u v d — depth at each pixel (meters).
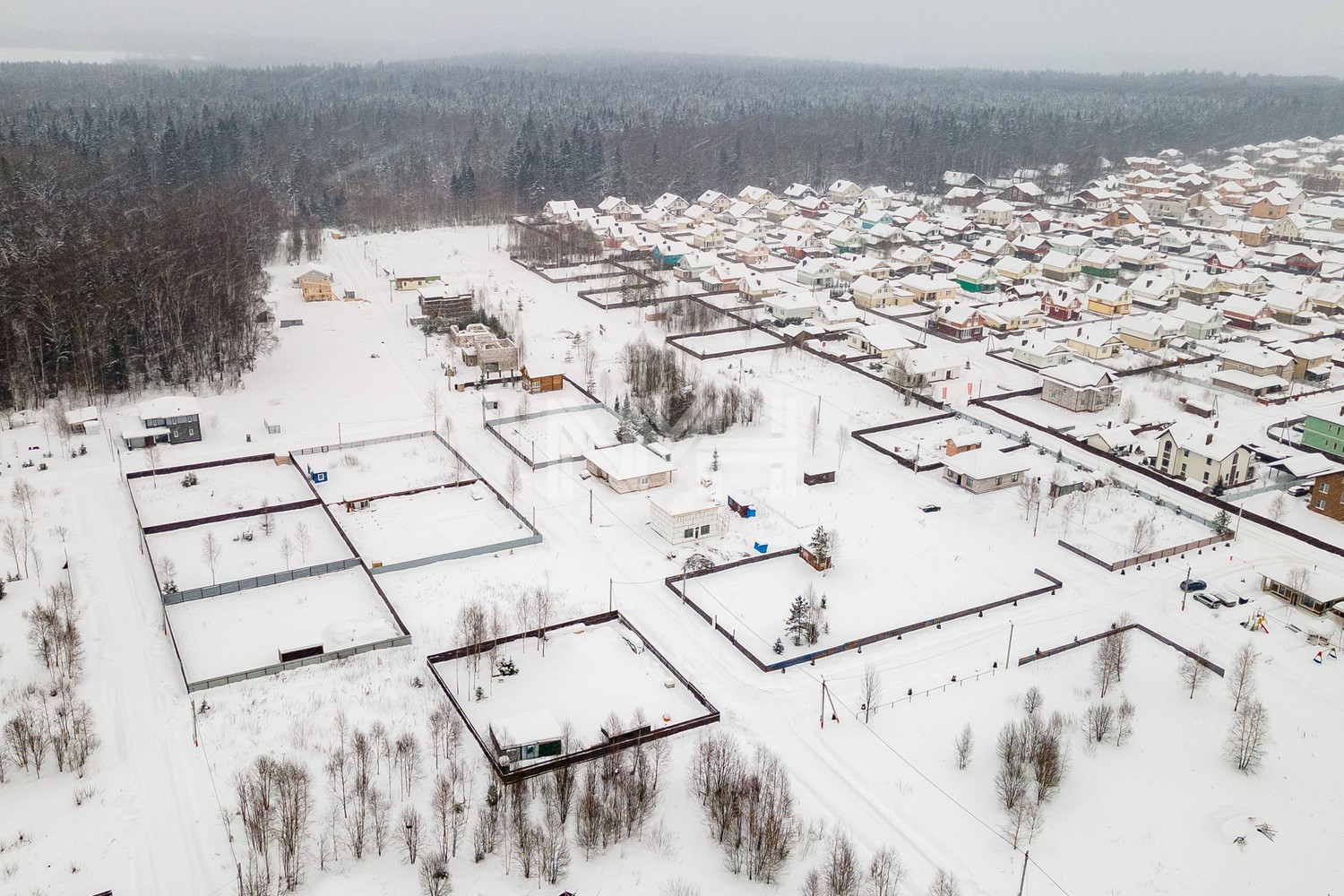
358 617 87.81
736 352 162.88
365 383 147.88
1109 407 142.50
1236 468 115.88
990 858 62.34
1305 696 78.25
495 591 92.81
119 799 65.94
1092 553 101.12
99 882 59.28
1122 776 69.62
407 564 96.69
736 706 77.44
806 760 71.44
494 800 64.88
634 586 94.69
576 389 146.88
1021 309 183.50
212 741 71.69
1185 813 66.25
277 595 91.88
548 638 86.31
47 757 69.81
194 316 150.12
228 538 102.00
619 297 197.75
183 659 81.81
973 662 83.19
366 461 121.38
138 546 99.88
